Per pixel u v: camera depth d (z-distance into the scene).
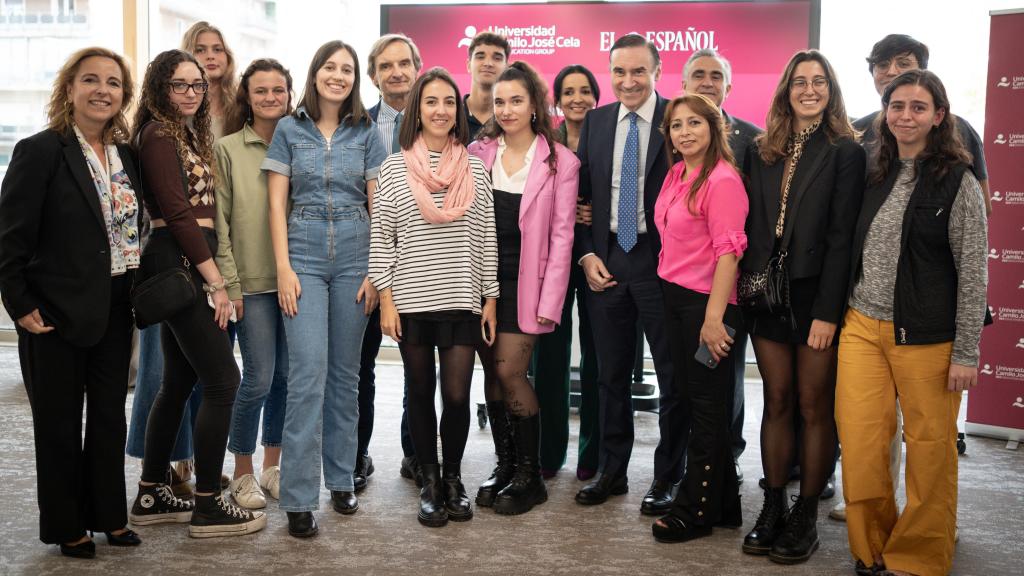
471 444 4.38
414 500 3.42
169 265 2.82
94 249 2.66
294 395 3.03
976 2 5.42
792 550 2.83
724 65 3.55
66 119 2.66
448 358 3.15
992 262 4.55
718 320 2.89
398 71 3.61
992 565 2.87
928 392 2.62
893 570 2.70
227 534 3.00
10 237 2.57
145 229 2.94
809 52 2.84
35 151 2.60
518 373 3.30
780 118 2.89
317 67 3.11
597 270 3.38
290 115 3.20
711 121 2.96
